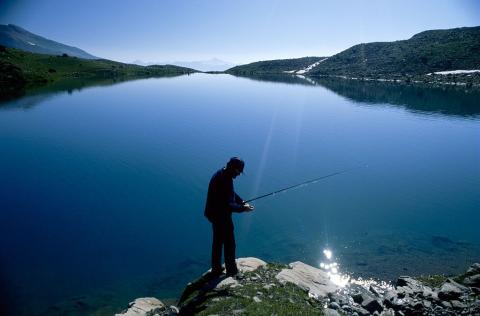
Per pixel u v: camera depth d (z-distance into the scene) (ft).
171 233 61.62
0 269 50.11
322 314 28.45
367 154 118.01
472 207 72.84
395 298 35.01
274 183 88.58
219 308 26.30
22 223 64.23
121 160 104.94
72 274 49.49
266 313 25.48
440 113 227.81
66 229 62.03
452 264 51.29
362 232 61.46
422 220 66.59
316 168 101.45
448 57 550.36
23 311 42.24
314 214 69.67
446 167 102.53
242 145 128.26
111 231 62.03
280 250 55.83
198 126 164.35
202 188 83.66
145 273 50.03
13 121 166.09
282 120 189.06
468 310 31.81
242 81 524.93
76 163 101.24
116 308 42.83
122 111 203.92
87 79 448.24
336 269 50.21
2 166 97.60
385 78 544.62
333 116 209.67
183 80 508.94
